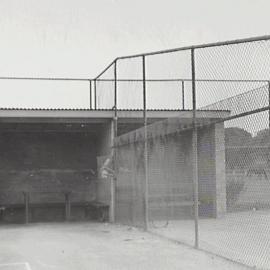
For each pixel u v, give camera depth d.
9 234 14.55
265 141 10.46
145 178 14.04
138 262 9.51
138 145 14.95
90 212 19.83
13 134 20.88
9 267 9.41
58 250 11.23
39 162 20.95
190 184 14.48
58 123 18.62
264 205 11.66
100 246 11.62
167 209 14.49
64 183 20.98
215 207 14.20
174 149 14.52
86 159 21.19
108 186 17.77
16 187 20.67
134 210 15.27
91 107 19.48
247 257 9.53
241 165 11.66
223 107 10.16
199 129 13.75
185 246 11.04
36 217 20.11
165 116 17.09
